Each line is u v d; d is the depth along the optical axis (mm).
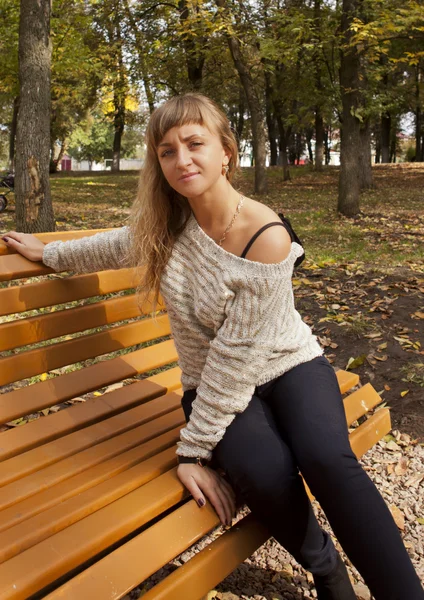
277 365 1845
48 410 3430
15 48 13625
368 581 1661
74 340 2289
